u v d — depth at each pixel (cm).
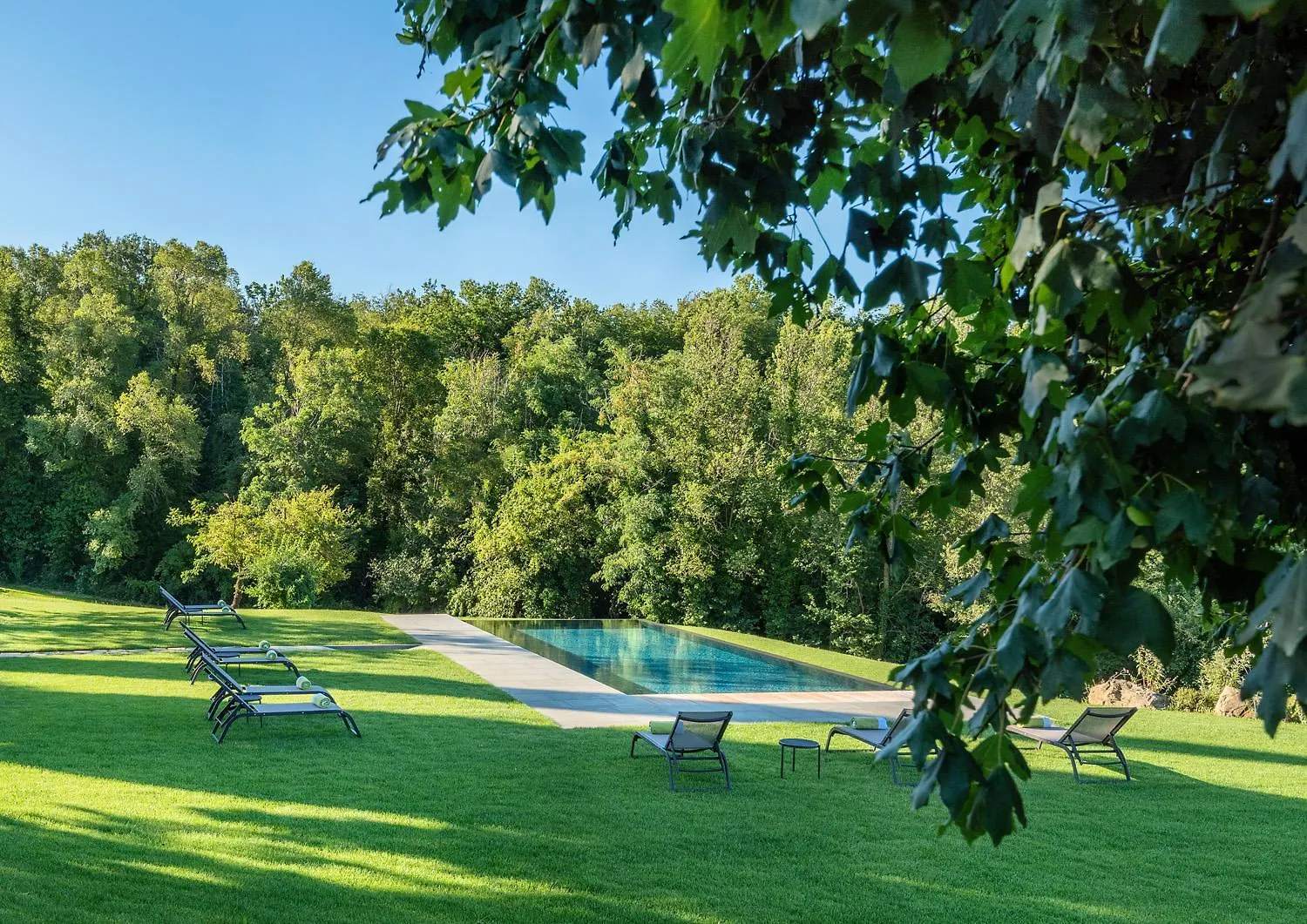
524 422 4272
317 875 606
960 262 167
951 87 167
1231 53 137
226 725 978
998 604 201
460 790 844
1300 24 130
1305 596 93
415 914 554
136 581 3706
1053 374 141
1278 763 1180
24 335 4006
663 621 3394
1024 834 816
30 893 521
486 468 3941
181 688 1243
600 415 3938
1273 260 93
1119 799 966
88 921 489
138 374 3853
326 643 1812
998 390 226
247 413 4141
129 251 4403
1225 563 142
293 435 3756
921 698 162
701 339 3484
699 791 896
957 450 258
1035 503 144
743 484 3212
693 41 92
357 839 691
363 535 3919
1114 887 689
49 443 3672
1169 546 141
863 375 190
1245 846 810
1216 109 172
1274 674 99
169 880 570
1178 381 132
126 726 1002
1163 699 1689
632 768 966
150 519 3859
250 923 515
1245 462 146
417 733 1067
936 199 191
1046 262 132
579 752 1022
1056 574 147
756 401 3362
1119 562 130
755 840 758
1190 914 639
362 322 4725
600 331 4972
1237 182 156
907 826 813
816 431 2923
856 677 1798
